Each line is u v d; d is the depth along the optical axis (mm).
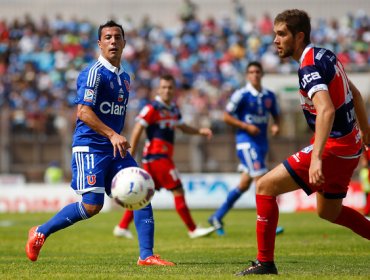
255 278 22453
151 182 23469
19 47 120250
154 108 44219
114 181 23422
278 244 38625
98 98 26922
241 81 109438
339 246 37031
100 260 31031
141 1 131375
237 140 47469
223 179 79250
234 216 67375
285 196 76375
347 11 126125
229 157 84438
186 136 84750
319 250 35000
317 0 126562
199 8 130875
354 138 23172
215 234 47406
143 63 114625
